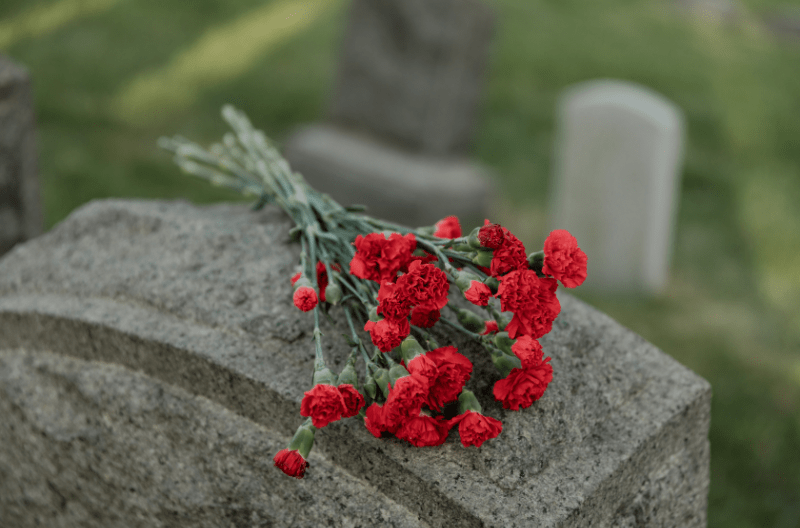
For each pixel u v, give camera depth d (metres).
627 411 1.25
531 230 4.28
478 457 1.09
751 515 2.36
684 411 1.28
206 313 1.29
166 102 4.98
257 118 5.09
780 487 2.47
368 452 1.12
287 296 1.32
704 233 4.42
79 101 4.76
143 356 1.30
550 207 4.55
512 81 6.23
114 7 6.12
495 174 4.91
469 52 4.02
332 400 0.96
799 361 3.26
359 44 4.20
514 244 1.06
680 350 3.26
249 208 1.70
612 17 8.21
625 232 3.57
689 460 1.35
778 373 3.13
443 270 1.21
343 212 1.40
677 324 3.49
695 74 7.05
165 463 1.30
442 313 1.30
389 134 4.20
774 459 2.58
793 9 9.83
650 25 8.20
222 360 1.21
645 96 3.53
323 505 1.16
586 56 6.96
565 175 3.62
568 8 8.19
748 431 2.71
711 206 4.75
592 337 1.34
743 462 2.57
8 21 5.69
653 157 3.40
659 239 3.65
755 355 3.28
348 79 4.29
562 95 6.16
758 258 4.22
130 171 4.14
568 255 1.04
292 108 5.27
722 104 6.46
